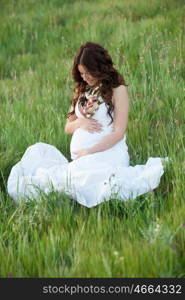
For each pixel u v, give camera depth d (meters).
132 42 8.04
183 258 3.25
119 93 4.48
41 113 6.12
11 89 7.40
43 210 3.98
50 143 5.35
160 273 3.13
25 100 6.75
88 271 3.22
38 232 3.77
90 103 4.52
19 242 3.52
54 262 3.38
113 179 4.21
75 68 4.52
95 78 4.43
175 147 4.84
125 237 3.57
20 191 4.40
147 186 4.22
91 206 4.09
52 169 4.53
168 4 9.94
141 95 6.13
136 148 5.16
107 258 3.21
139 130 5.41
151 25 8.64
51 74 7.79
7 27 10.30
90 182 4.25
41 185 4.39
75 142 4.67
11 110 6.31
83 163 4.41
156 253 3.24
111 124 4.60
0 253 3.49
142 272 3.15
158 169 4.31
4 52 9.64
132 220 3.83
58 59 8.57
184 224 3.49
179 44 7.49
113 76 4.46
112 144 4.49
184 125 5.37
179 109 5.68
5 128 5.70
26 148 5.31
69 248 3.49
